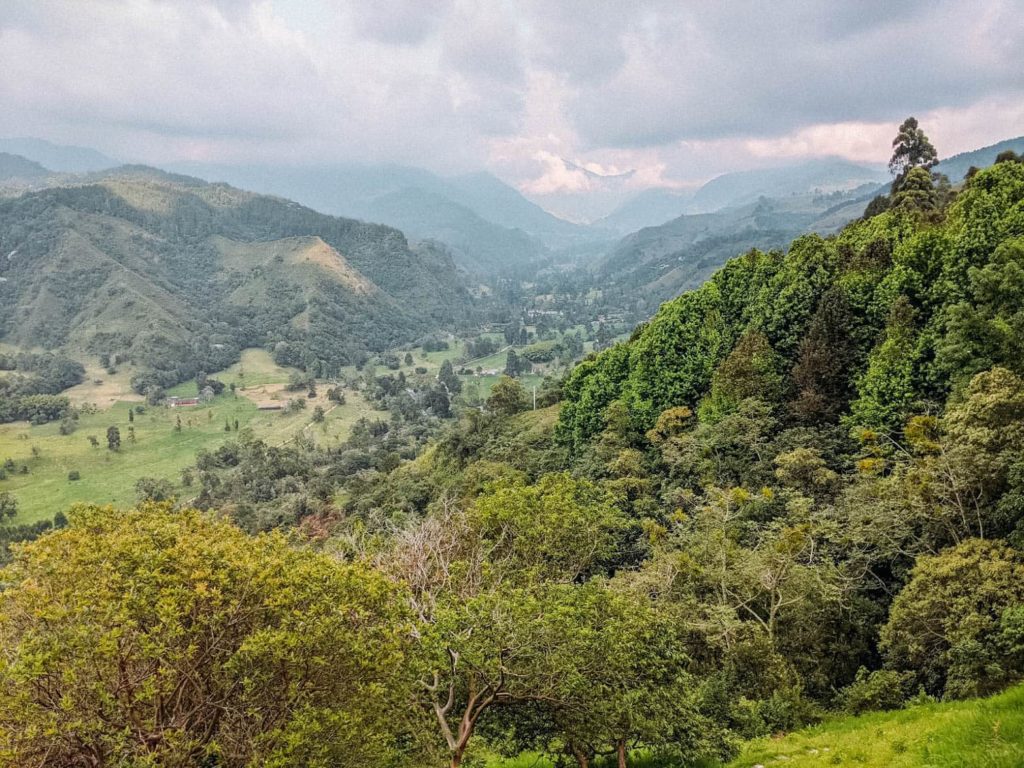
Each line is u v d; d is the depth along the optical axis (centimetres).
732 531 3484
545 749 1920
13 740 1292
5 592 1460
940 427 3250
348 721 1432
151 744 1392
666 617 2030
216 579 1483
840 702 2375
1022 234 3650
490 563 2602
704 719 1905
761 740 2009
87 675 1355
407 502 7575
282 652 1383
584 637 1578
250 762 1365
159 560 1477
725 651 2444
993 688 1975
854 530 2977
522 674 1606
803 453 3819
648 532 4100
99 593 1401
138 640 1345
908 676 2327
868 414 4066
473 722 1655
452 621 1594
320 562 1658
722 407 4947
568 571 2772
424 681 1784
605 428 6075
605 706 1647
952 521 2773
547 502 2812
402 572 2542
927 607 2292
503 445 7700
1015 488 2481
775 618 2753
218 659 1470
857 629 2794
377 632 1581
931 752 1230
